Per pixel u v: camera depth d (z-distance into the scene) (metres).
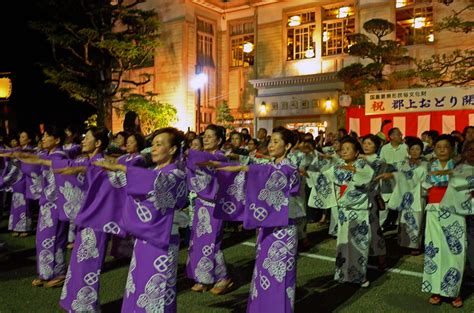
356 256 4.93
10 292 4.65
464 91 9.62
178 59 19.55
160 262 3.25
